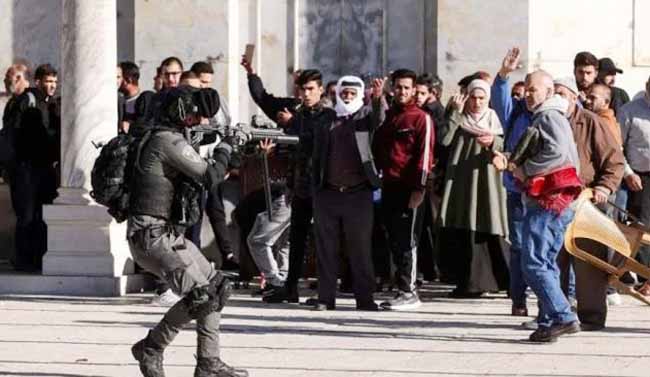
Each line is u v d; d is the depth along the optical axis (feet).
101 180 75.15
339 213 103.86
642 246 110.32
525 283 100.53
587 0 130.62
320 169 104.01
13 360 82.07
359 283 104.42
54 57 132.57
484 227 110.42
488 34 127.65
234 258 121.60
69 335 90.99
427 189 113.50
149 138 75.05
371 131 104.12
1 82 133.18
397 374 77.82
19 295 110.22
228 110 120.06
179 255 74.79
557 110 88.53
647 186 112.47
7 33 133.18
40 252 119.03
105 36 112.37
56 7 132.46
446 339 90.12
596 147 94.99
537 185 87.97
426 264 117.50
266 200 105.09
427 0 131.54
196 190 75.15
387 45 133.39
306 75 107.65
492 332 93.15
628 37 131.13
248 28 132.87
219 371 75.25
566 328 88.69
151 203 74.74
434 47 130.21
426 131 104.42
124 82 119.55
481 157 110.83
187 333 92.48
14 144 118.01
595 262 92.32
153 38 129.49
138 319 98.02
